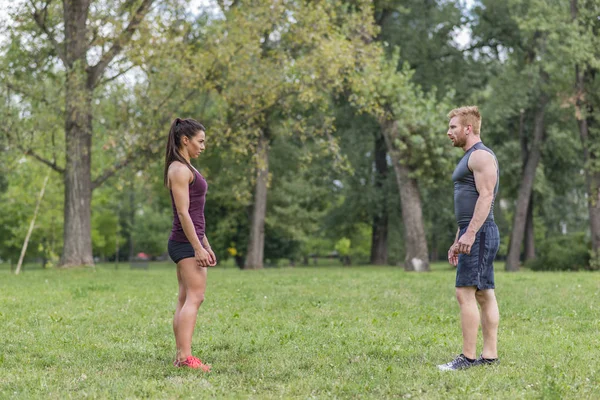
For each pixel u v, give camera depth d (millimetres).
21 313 10680
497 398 5230
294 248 50156
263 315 10609
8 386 5785
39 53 25531
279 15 25094
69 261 26156
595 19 28812
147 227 75500
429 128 27828
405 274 21812
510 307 11477
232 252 45469
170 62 23969
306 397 5355
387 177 43750
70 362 6859
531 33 31719
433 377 6035
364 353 7230
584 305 11688
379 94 28094
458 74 36750
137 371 6359
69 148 25625
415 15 36156
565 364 6555
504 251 57062
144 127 25016
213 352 7340
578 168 40094
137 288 15703
